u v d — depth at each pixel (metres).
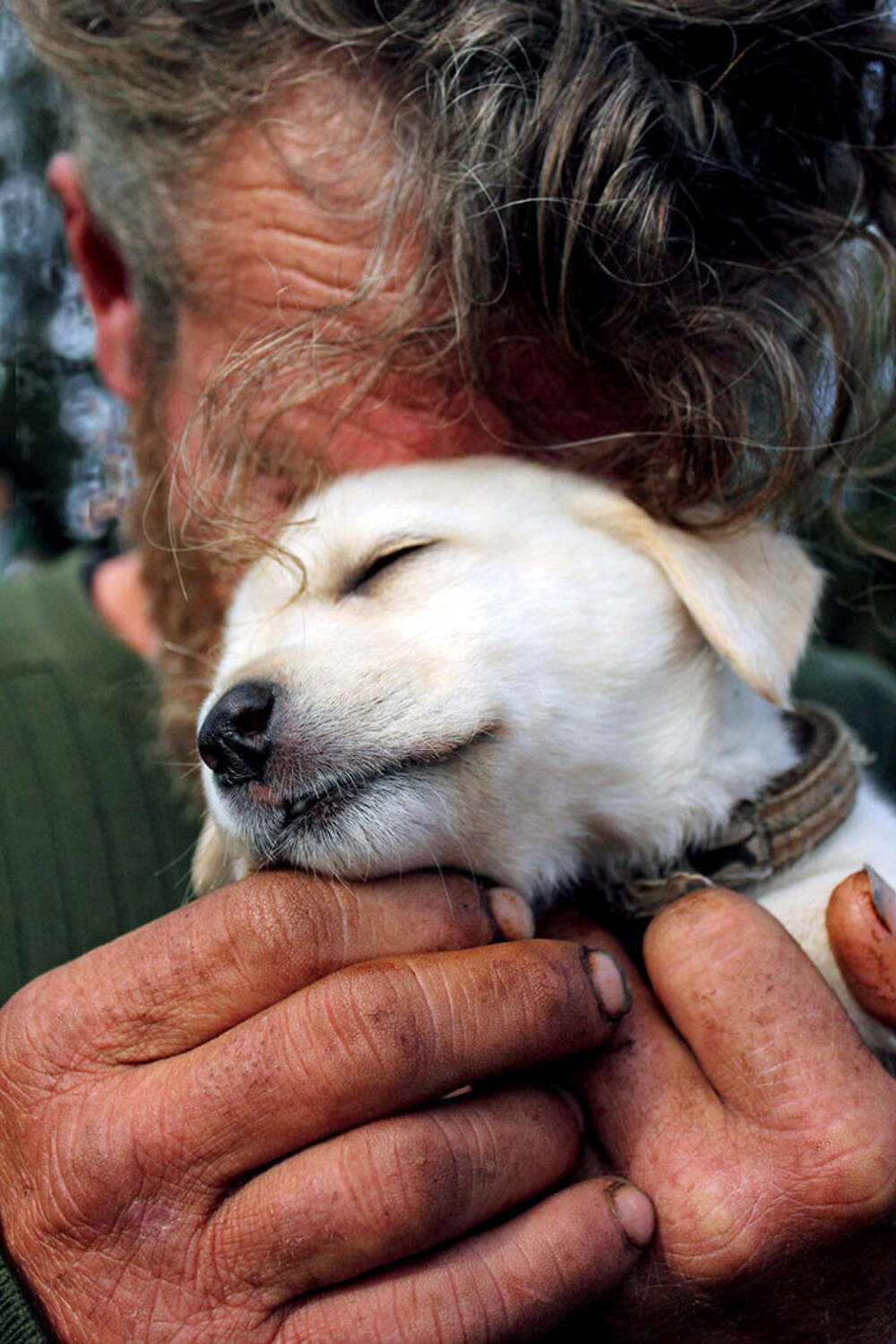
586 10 0.40
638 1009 0.39
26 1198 0.35
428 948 0.37
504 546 0.43
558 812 0.43
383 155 0.42
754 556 0.44
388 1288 0.34
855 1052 0.37
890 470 0.45
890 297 0.43
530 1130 0.36
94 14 0.45
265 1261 0.34
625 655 0.43
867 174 0.43
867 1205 0.36
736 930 0.38
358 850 0.39
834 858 0.43
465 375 0.42
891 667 0.73
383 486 0.43
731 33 0.40
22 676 0.52
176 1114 0.35
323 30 0.41
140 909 0.48
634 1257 0.36
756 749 0.44
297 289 0.43
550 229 0.40
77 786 0.50
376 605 0.42
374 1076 0.34
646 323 0.41
